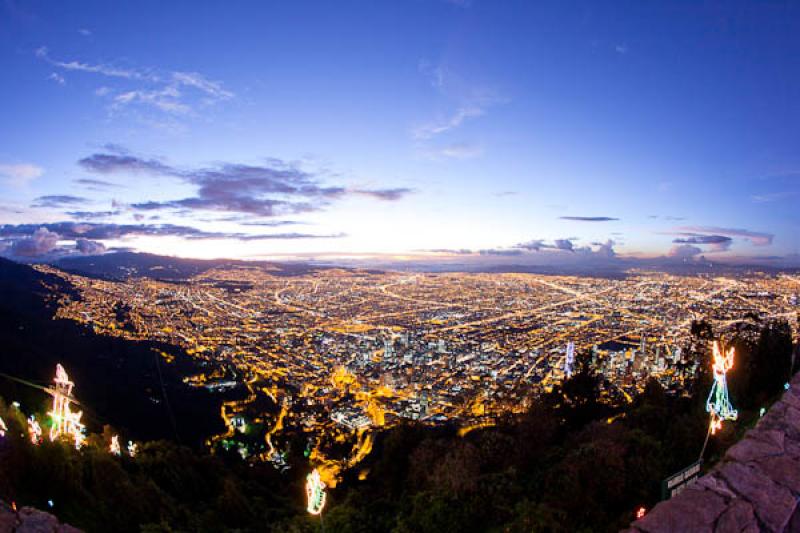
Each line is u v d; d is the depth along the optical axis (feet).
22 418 49.08
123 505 46.06
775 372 43.27
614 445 32.81
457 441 46.98
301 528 42.11
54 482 43.86
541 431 45.80
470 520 32.45
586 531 27.22
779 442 15.25
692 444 33.09
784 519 11.64
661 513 12.11
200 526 49.19
